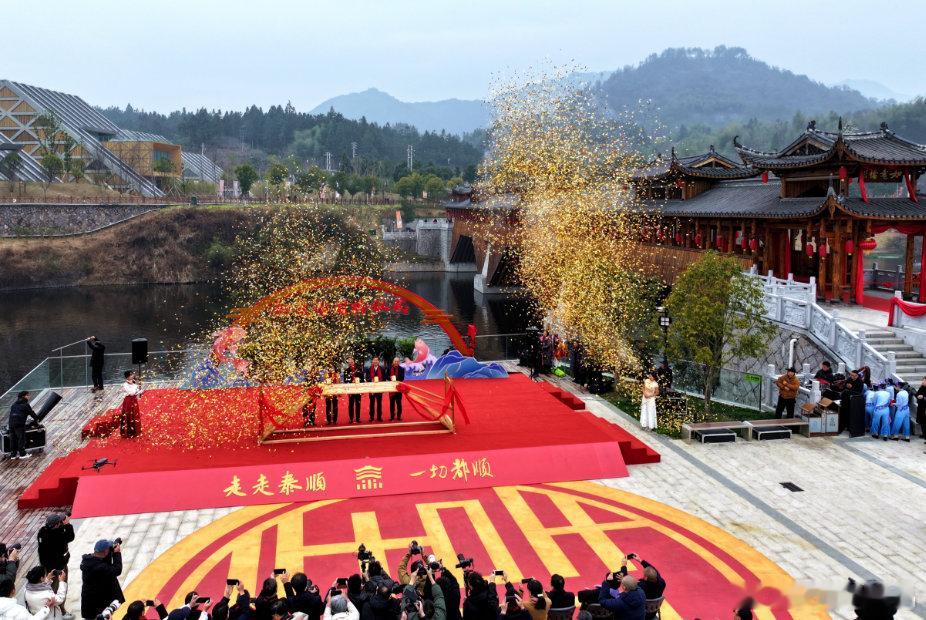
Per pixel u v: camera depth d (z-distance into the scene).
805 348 29.20
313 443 21.92
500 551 16.61
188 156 193.12
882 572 15.66
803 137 38.22
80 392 29.84
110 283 107.44
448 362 30.95
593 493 19.91
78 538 17.25
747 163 42.38
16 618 10.40
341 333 26.16
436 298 92.12
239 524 17.98
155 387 29.59
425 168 183.38
